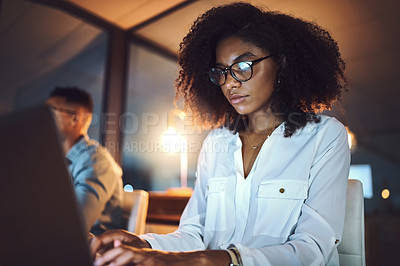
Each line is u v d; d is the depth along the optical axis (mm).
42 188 355
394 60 4617
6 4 3244
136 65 4445
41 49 4191
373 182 12516
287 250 810
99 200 1655
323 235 917
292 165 1119
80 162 1748
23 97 5762
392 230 4758
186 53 1507
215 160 1341
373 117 7223
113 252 672
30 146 354
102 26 3592
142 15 3426
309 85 1222
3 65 4625
